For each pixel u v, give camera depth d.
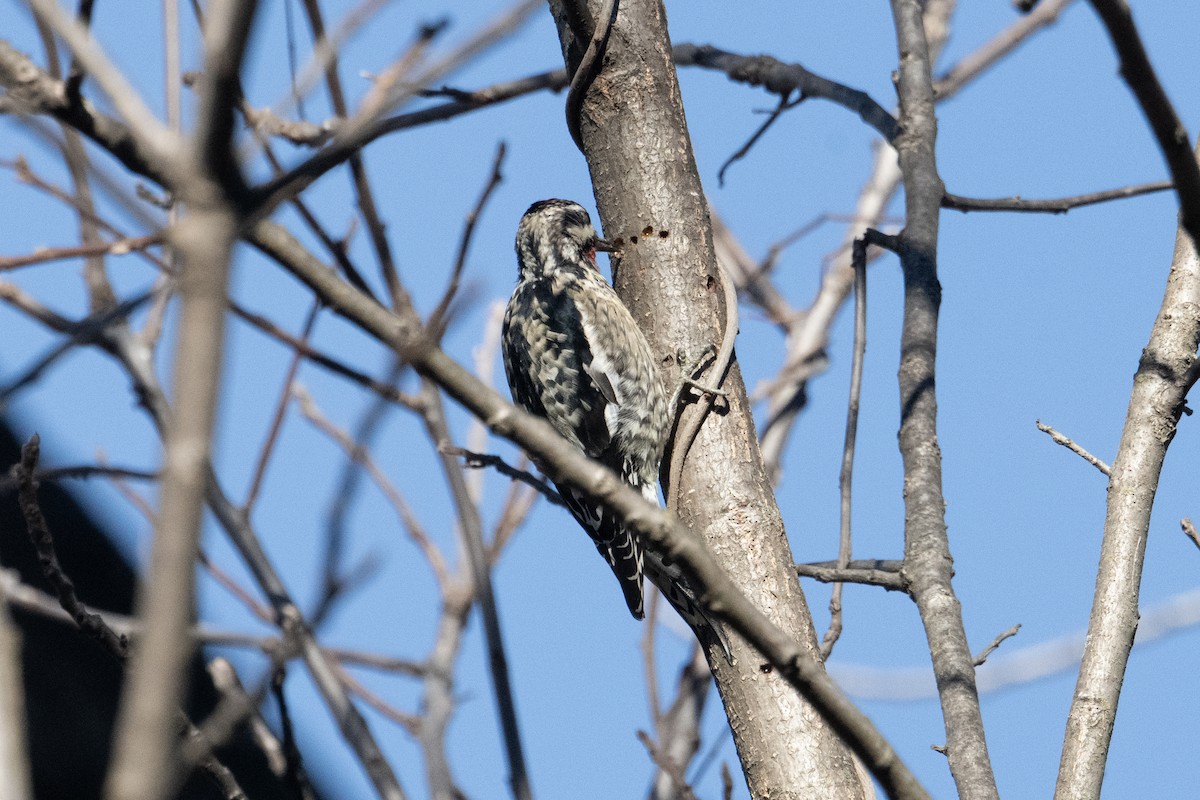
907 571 8.55
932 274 9.95
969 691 7.84
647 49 9.39
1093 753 7.39
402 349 4.39
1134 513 8.03
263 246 4.24
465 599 8.95
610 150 9.32
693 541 4.77
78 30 3.55
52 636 9.43
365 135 5.25
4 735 3.32
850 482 9.27
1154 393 8.33
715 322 9.05
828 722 4.97
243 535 8.51
